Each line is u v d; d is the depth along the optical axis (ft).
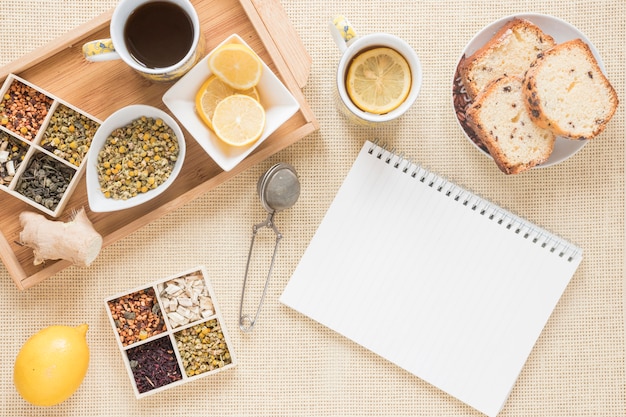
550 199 3.04
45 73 2.85
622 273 3.03
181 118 2.75
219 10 2.86
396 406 3.07
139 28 2.72
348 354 3.07
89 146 2.84
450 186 3.00
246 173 3.02
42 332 2.84
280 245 3.05
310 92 3.01
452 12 3.01
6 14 2.97
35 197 2.84
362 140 3.03
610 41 3.01
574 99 2.82
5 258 2.87
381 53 2.78
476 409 3.04
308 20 3.00
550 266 3.00
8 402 3.04
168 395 3.07
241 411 3.08
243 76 2.75
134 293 2.99
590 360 3.05
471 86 2.89
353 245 3.02
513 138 2.86
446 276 3.02
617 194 3.03
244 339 3.06
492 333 3.02
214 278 3.05
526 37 2.86
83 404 3.05
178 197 2.87
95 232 2.80
